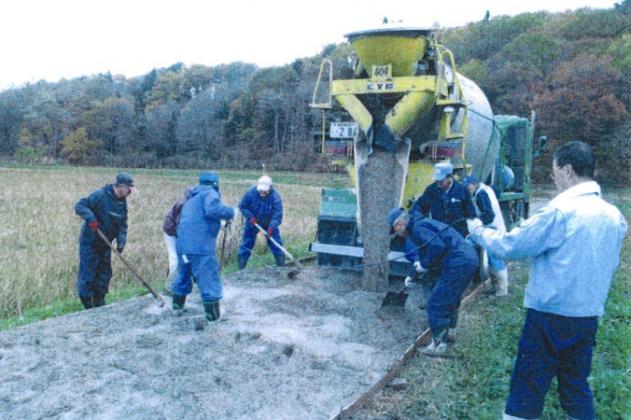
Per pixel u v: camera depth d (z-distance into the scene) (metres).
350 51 8.41
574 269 3.60
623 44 59.75
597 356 5.86
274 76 88.31
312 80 78.25
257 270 9.17
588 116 46.03
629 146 45.16
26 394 4.73
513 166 12.58
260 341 5.93
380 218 7.81
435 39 7.88
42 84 120.00
